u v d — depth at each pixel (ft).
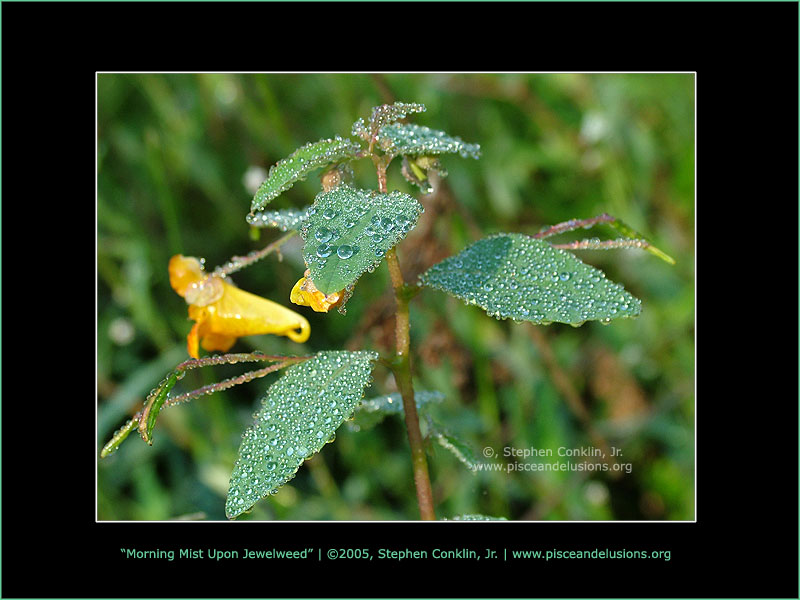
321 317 1.44
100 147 1.50
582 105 1.67
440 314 1.31
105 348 1.41
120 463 1.32
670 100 1.63
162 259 1.49
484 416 1.34
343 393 0.87
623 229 0.95
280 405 0.86
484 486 1.31
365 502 1.32
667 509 1.33
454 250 1.29
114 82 1.55
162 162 1.53
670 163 1.63
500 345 1.41
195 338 0.99
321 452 1.37
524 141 1.66
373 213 0.81
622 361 1.46
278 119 1.48
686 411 1.40
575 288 0.87
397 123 0.93
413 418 0.92
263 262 1.49
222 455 1.33
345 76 1.58
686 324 1.47
